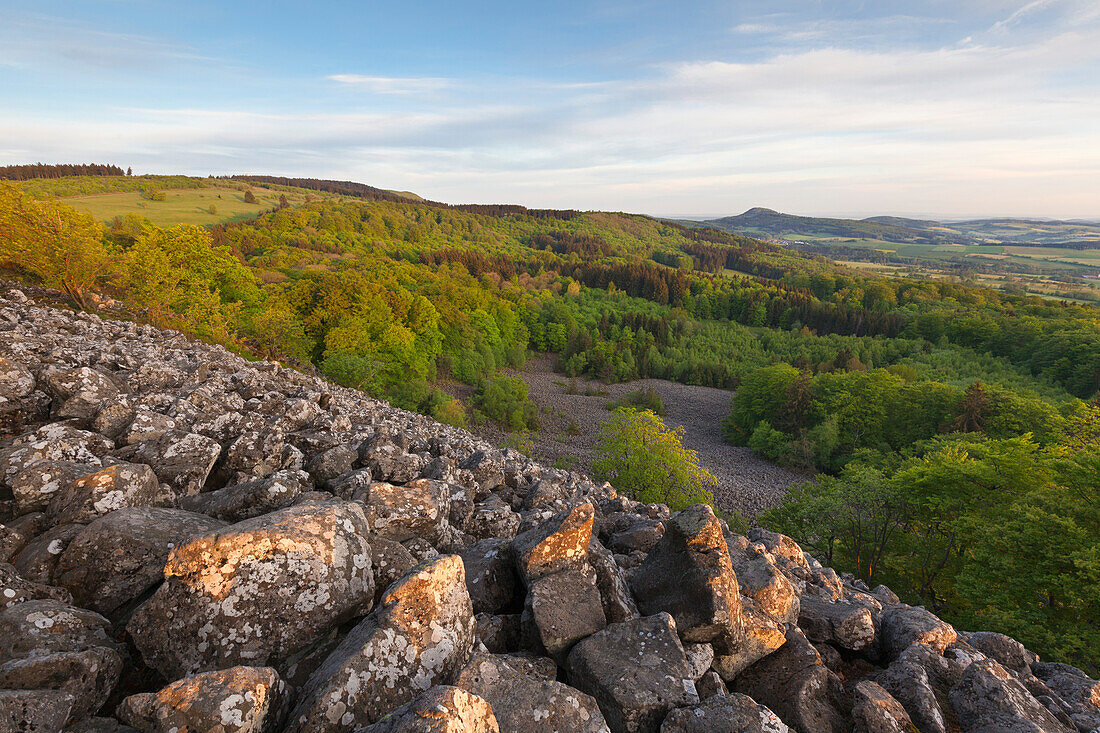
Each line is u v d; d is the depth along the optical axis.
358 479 8.62
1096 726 7.15
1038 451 41.53
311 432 11.48
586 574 6.94
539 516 10.60
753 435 100.19
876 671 7.47
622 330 194.38
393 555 6.36
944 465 34.97
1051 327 138.50
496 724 4.11
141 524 5.65
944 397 86.00
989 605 26.91
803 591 9.99
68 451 7.12
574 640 6.16
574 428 101.88
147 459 7.92
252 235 199.00
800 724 5.79
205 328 44.69
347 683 4.16
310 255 179.75
